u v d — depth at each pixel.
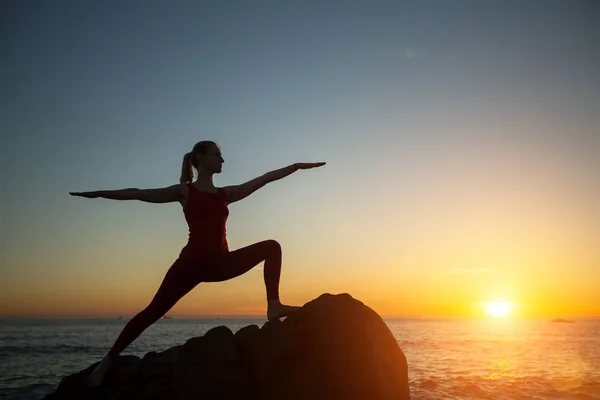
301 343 5.75
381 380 5.57
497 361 28.56
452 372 22.98
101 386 5.65
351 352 5.65
